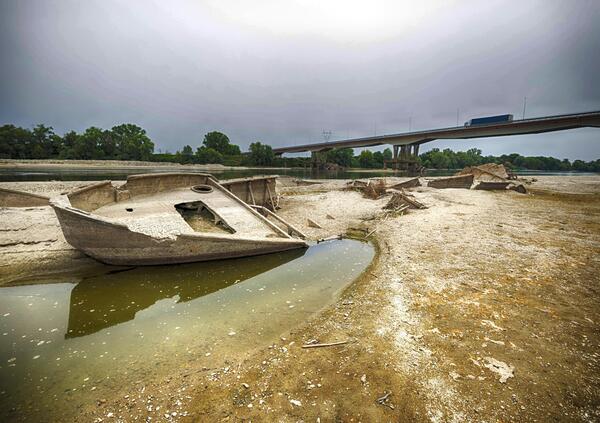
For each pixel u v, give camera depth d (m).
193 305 7.84
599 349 5.50
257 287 8.97
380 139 100.56
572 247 11.88
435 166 168.25
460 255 11.05
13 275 9.30
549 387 4.57
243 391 4.65
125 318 7.18
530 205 23.48
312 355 5.50
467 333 6.05
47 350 5.92
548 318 6.60
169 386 4.84
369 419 4.05
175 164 100.81
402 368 5.06
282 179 55.59
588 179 60.75
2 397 4.70
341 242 14.16
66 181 34.88
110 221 9.43
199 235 10.38
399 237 13.97
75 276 9.48
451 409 4.20
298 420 4.06
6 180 35.84
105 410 4.37
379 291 8.27
